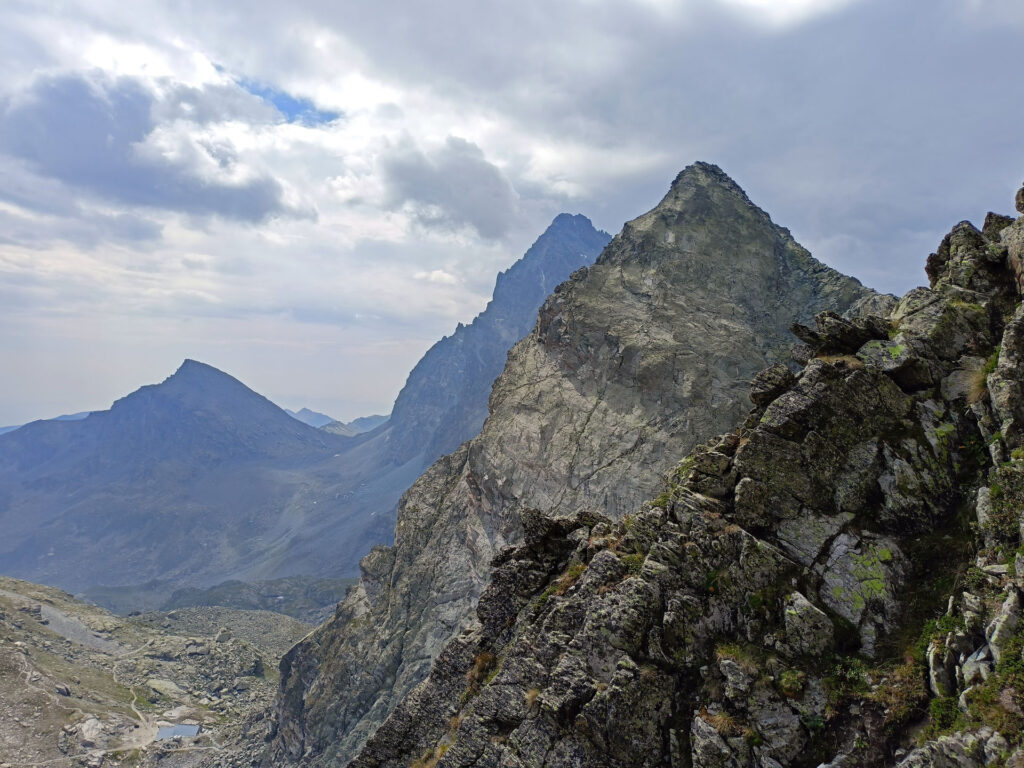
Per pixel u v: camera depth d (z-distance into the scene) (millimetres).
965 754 13383
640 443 77250
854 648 17109
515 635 24891
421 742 25484
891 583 17844
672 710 18000
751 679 17172
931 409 20188
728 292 91875
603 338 88188
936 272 25703
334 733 82812
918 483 19078
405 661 81062
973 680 14484
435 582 86438
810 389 21047
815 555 18891
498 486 84500
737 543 19406
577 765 18516
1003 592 15383
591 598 21250
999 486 17172
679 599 19141
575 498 77500
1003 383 18406
